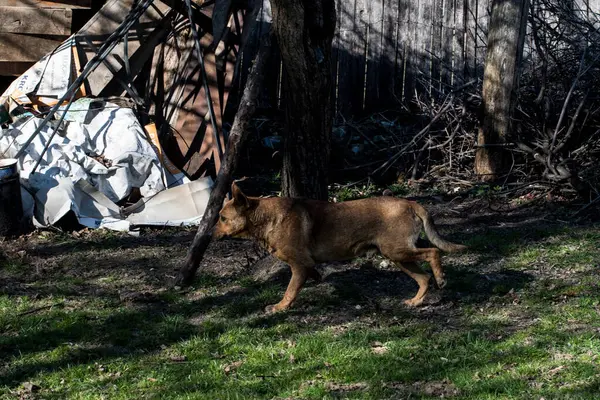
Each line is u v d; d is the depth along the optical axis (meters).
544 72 11.45
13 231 9.37
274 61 14.20
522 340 6.31
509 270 8.23
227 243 9.34
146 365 6.03
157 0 11.12
